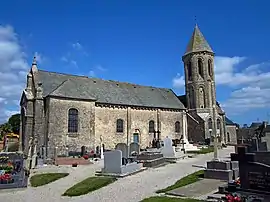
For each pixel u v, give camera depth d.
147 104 42.38
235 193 10.70
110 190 13.87
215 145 18.78
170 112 45.06
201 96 47.62
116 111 38.47
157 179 15.95
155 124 42.69
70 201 12.25
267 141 26.84
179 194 11.87
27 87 34.31
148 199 11.30
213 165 15.48
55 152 30.33
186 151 31.11
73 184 15.90
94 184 14.90
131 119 39.91
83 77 41.06
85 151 32.66
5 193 14.42
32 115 32.34
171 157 24.61
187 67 50.19
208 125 45.31
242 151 11.33
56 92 32.31
